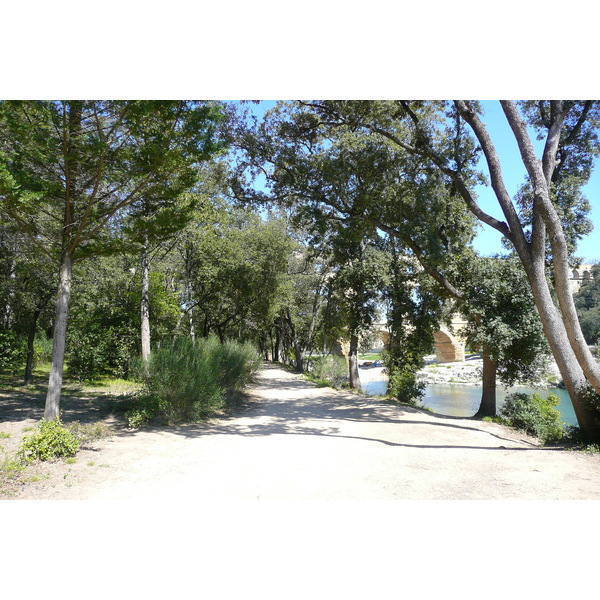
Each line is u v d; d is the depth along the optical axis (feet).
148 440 27.43
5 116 23.86
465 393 100.58
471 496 18.28
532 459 24.90
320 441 29.27
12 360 44.98
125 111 25.05
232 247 73.82
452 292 45.78
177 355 37.93
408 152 42.09
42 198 27.43
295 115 48.29
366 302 64.64
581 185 43.83
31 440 21.68
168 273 79.20
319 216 43.93
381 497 18.13
